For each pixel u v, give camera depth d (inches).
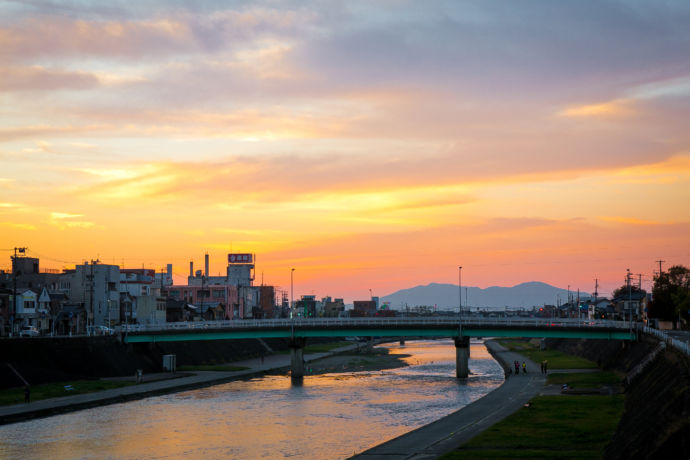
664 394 2618.1
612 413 3260.3
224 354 7637.8
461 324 5841.5
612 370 5374.0
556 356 7598.4
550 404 3595.0
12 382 4411.9
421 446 2662.4
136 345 6215.6
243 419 3631.9
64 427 3417.8
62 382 4783.5
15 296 6136.8
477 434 2837.1
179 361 6628.9
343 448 2876.5
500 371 6387.8
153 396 4608.8
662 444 2041.1
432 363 7618.1
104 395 4365.2
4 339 4655.5
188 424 3489.2
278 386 5246.1
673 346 3533.5
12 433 3262.8
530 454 2432.3
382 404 4136.3
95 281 7588.6
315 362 7834.6
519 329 5753.0
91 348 5477.4
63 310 7062.0
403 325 5954.7
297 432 3243.1
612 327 5492.1
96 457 2783.0
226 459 2719.0
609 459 2310.5
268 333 6077.8
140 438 3142.2
